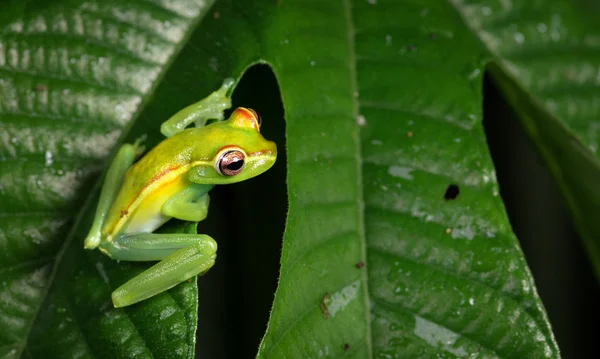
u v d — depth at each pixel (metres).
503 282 0.23
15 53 0.24
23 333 0.23
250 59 0.24
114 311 0.23
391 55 0.25
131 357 0.23
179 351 0.23
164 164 0.24
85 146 0.24
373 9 0.26
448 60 0.25
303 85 0.24
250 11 0.25
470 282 0.23
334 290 0.23
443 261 0.23
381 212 0.24
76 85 0.24
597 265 0.26
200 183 0.24
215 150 0.24
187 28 0.25
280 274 0.23
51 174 0.24
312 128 0.24
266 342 0.22
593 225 0.26
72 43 0.24
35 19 0.24
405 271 0.23
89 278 0.24
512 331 0.23
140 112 0.24
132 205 0.24
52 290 0.23
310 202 0.23
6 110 0.24
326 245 0.23
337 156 0.24
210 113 0.24
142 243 0.24
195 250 0.24
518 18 0.26
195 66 0.25
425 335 0.23
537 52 0.26
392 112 0.25
